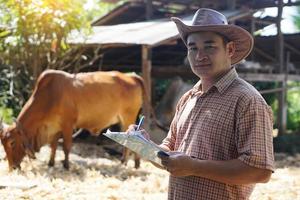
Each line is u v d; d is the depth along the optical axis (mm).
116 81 9828
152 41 11742
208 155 2949
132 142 2904
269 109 2916
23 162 9344
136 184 7871
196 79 15312
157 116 13750
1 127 8641
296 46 16453
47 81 8945
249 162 2770
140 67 16328
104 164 9742
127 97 9953
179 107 3340
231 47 3094
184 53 16531
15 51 11305
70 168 9016
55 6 10516
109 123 9828
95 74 9664
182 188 3033
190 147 3027
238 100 2910
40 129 8914
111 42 12055
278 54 15359
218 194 2947
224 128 2922
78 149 11672
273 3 15906
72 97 9125
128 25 15422
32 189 7004
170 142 3340
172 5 18094
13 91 13266
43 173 8438
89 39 12445
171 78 15727
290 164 11359
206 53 3000
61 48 11445
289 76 15477
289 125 18547
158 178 8445
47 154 10469
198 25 2988
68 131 9086
